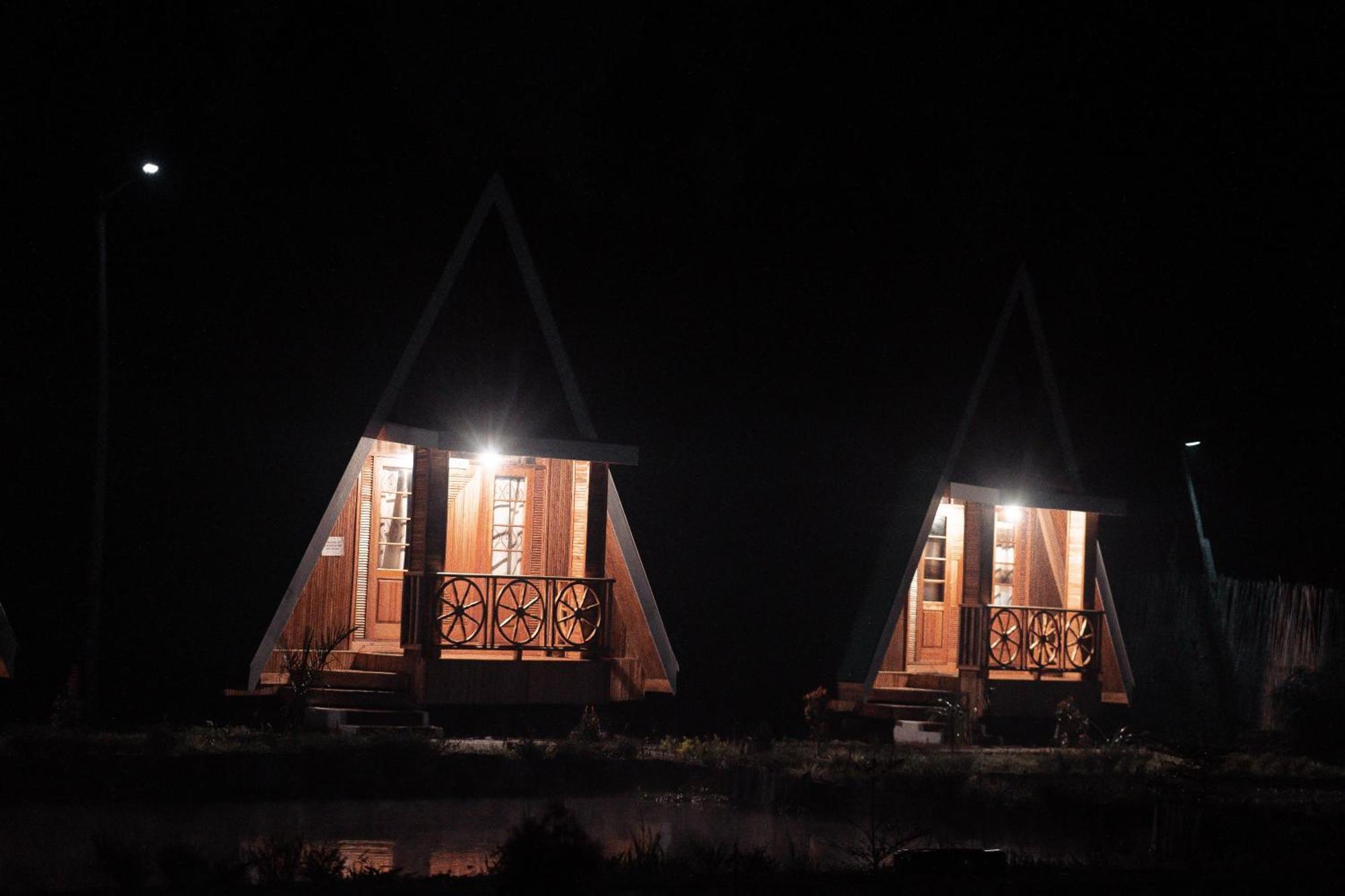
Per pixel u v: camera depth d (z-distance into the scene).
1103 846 16.03
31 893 9.84
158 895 9.80
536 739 20.95
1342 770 23.41
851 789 17.66
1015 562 27.64
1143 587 32.72
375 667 20.95
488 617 20.83
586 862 9.29
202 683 19.08
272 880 10.70
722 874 11.35
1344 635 28.66
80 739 16.41
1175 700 30.86
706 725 24.22
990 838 16.66
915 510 24.61
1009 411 26.88
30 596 19.59
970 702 24.41
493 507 22.39
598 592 21.81
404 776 16.73
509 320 22.02
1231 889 11.74
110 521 20.67
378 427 19.95
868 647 23.95
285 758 16.36
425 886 10.12
